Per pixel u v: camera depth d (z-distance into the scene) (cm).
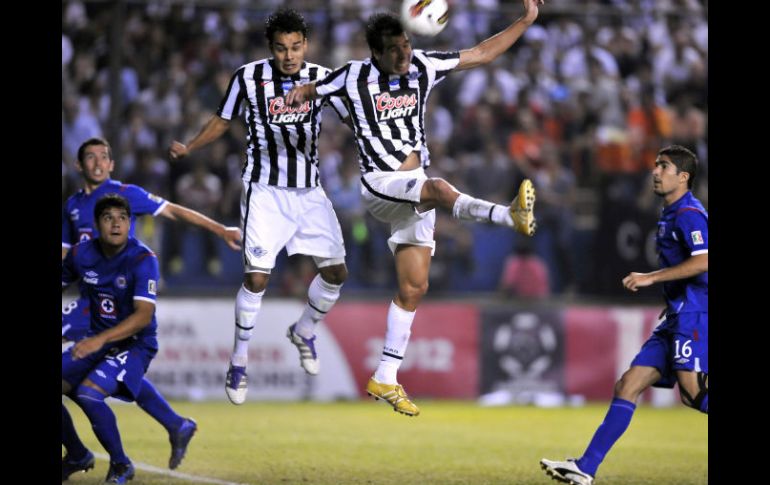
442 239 4750
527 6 2486
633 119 5072
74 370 2561
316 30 5078
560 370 4691
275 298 4594
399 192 2327
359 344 4591
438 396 4634
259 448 3161
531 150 5025
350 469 2817
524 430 3722
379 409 4269
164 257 4538
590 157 4919
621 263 4797
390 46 2277
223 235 2881
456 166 4931
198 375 4478
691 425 3984
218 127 2683
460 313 4669
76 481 2606
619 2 5588
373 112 2367
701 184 4994
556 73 5275
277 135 2620
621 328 4719
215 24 5069
